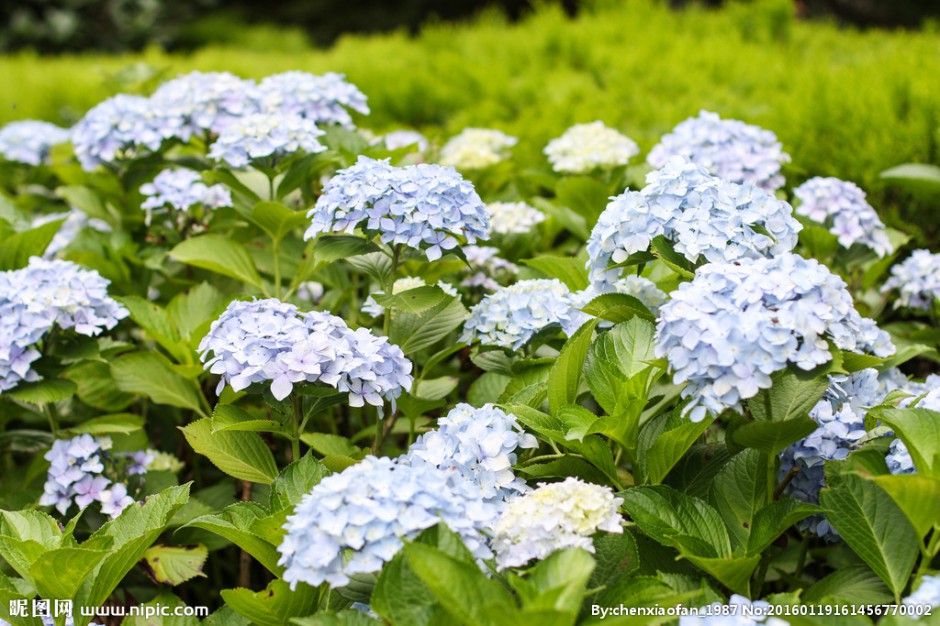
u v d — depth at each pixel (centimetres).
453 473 137
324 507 128
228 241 181
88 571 138
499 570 134
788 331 130
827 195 187
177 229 196
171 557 161
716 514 139
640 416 150
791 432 135
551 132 243
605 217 152
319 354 142
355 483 129
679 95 276
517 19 821
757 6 367
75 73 352
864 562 146
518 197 219
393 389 147
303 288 197
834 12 561
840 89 237
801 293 133
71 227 213
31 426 194
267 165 179
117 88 244
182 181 190
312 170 185
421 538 128
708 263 144
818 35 358
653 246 150
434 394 170
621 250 150
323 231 155
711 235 146
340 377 142
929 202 214
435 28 391
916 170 204
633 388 147
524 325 160
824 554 161
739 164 184
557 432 144
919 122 218
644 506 138
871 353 161
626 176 208
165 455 182
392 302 153
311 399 150
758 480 144
